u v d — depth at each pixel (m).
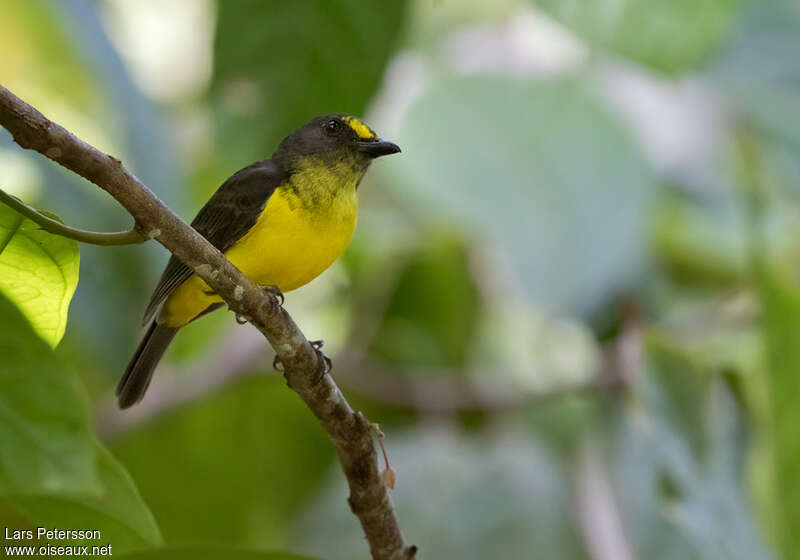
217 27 7.83
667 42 9.30
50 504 4.77
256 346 11.66
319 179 8.07
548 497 10.90
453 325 12.10
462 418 11.57
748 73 12.18
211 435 12.21
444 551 10.70
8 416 3.69
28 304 5.01
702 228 12.60
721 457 9.03
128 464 12.12
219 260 5.07
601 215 10.78
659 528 8.77
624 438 9.99
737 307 11.87
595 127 10.93
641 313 10.87
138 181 4.60
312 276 8.21
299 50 7.86
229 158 8.05
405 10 7.87
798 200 12.09
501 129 11.00
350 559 10.75
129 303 9.44
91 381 11.27
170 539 12.10
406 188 11.16
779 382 8.21
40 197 9.46
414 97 11.05
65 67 10.89
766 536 8.90
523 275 10.77
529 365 12.29
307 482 12.29
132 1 12.93
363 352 11.80
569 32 9.45
